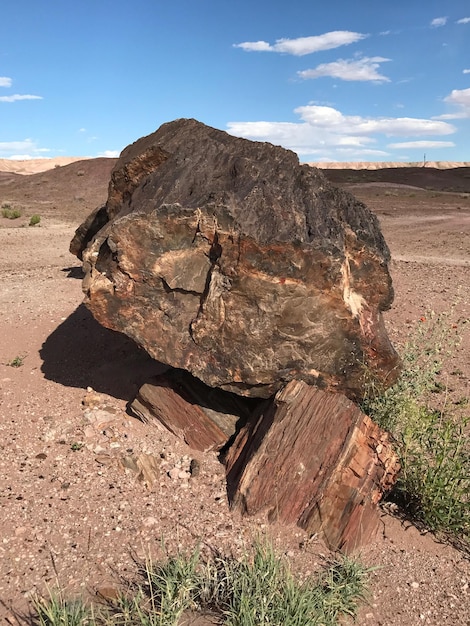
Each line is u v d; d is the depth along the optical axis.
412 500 4.23
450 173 58.72
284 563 3.54
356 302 4.94
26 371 6.54
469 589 3.52
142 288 4.79
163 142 6.08
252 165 5.30
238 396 5.17
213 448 4.96
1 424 5.30
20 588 3.42
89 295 4.84
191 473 4.61
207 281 4.71
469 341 7.51
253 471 4.20
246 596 3.11
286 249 4.42
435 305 9.08
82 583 3.45
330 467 4.07
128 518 4.08
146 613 3.17
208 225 4.57
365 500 4.04
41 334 7.69
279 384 4.69
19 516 4.05
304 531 3.95
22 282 10.79
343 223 5.05
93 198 35.81
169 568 3.40
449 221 23.02
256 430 4.62
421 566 3.71
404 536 3.98
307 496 4.04
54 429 5.21
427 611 3.35
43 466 4.67
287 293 4.52
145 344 4.86
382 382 4.82
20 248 15.88
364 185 44.84
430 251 15.84
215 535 3.90
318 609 3.12
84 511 4.14
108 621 2.97
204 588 3.27
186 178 5.31
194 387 5.18
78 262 13.60
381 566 3.56
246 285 4.54
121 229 4.67
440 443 4.60
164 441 5.02
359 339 4.70
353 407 4.32
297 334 4.62
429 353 5.71
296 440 4.24
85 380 6.30
